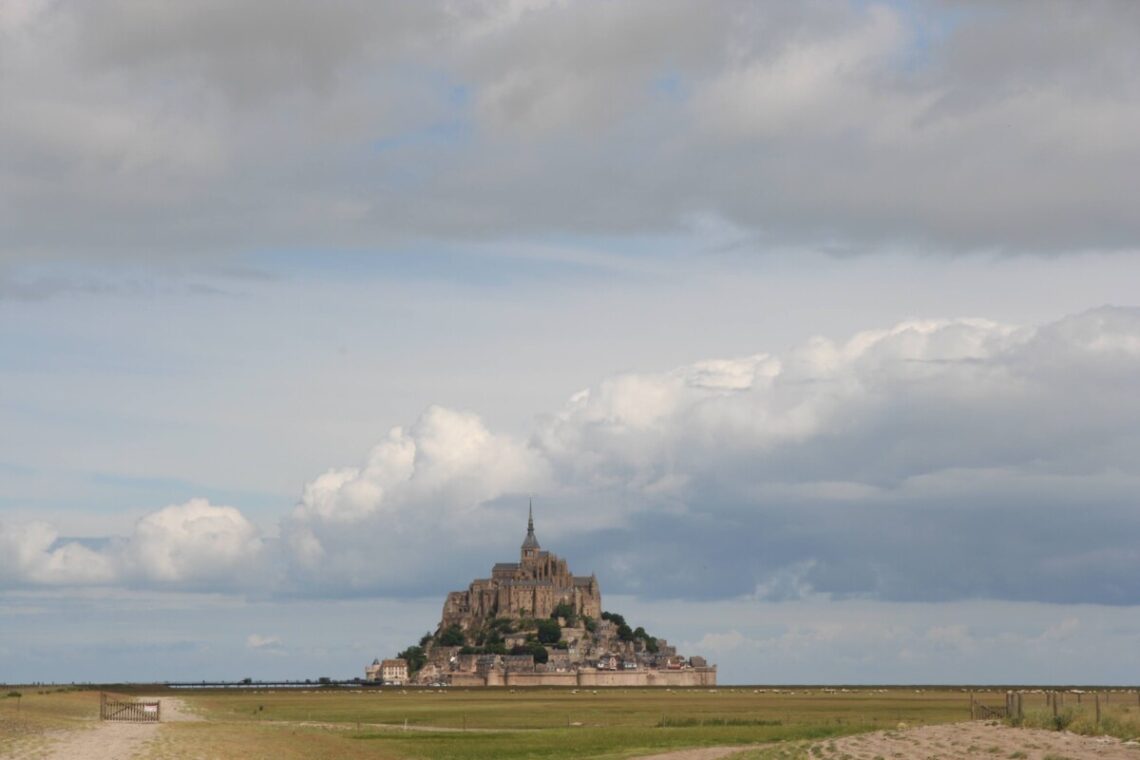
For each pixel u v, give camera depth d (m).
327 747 150.00
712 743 174.75
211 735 160.12
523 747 169.62
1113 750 99.56
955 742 118.69
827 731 196.12
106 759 122.69
